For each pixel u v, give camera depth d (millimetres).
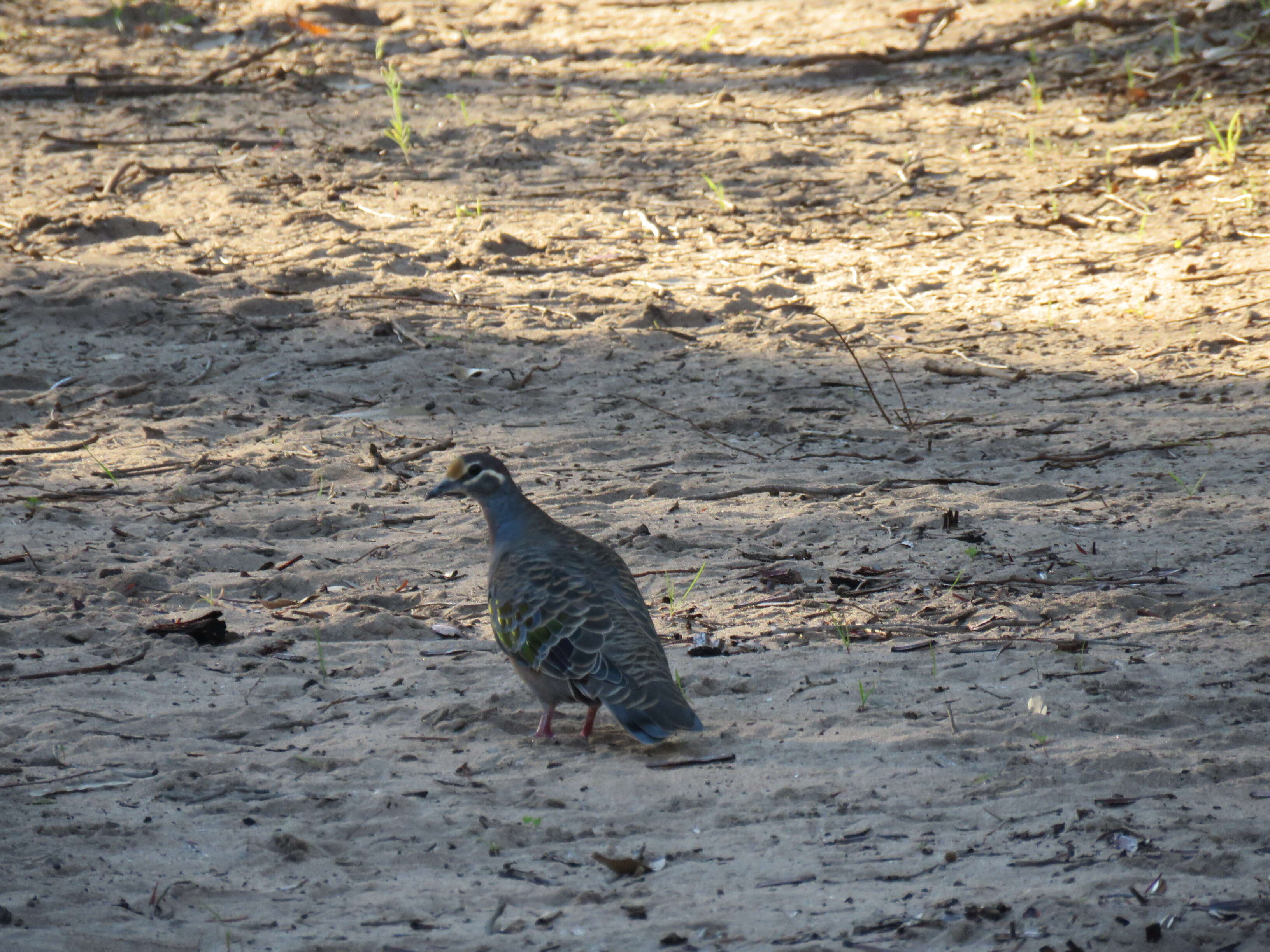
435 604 10719
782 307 19625
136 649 9742
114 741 8359
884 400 16281
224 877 6918
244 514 12688
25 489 13305
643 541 11852
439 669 9523
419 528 12438
